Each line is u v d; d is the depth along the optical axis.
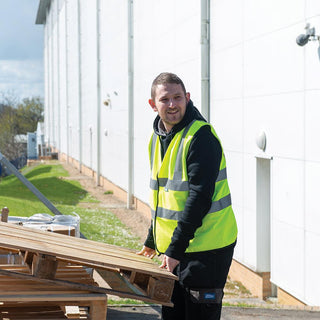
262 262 12.89
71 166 56.69
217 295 4.29
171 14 19.92
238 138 13.99
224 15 14.73
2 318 4.52
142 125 25.39
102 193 34.12
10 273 3.96
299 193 10.93
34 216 8.73
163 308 4.73
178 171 4.24
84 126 46.62
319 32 9.91
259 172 13.00
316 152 10.20
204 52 15.95
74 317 4.59
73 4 53.84
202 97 16.00
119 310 7.88
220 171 4.27
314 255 10.38
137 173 26.66
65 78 62.97
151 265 4.48
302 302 10.98
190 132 4.18
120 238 19.48
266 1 12.16
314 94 10.20
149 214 24.30
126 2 27.80
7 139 81.38
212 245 4.27
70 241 4.98
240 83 13.77
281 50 11.51
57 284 4.07
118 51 30.67
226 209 4.32
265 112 12.39
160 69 21.78
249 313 8.45
